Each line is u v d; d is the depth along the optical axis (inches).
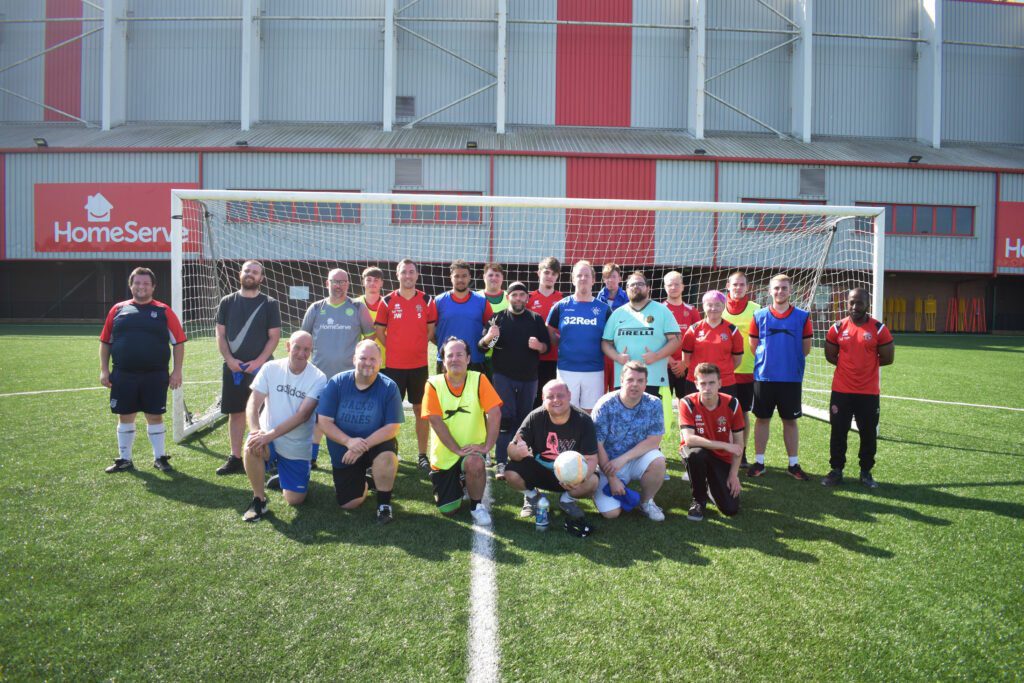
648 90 779.4
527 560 104.8
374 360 124.1
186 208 263.4
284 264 581.9
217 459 167.6
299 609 86.8
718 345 156.7
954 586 96.4
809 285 479.2
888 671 74.2
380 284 195.6
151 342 149.6
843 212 223.9
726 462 129.3
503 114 717.3
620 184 637.3
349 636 80.2
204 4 755.4
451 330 172.1
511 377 162.6
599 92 775.7
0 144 656.4
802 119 755.4
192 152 628.4
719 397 130.6
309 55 760.3
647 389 157.8
